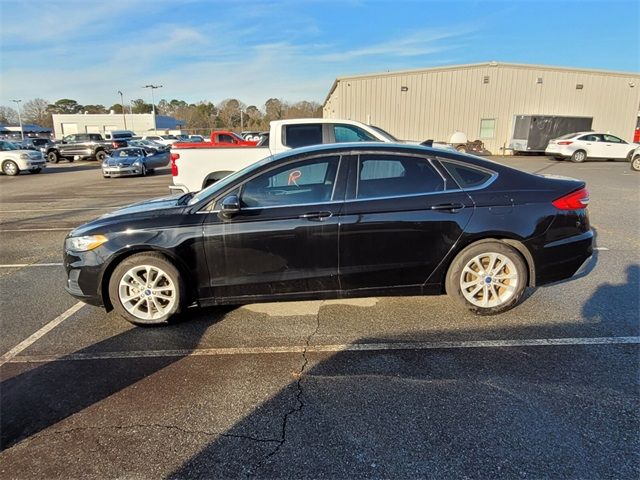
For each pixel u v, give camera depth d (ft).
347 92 84.74
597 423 7.55
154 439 7.45
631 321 11.57
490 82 82.58
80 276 11.54
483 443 7.13
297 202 11.38
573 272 12.08
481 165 11.91
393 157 11.66
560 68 82.64
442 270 11.78
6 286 15.51
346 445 7.18
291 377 9.26
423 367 9.52
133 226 11.34
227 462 6.88
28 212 31.58
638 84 86.07
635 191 35.73
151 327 11.82
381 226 11.25
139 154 63.21
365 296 11.87
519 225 11.44
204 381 9.19
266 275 11.48
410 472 6.56
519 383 8.81
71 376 9.49
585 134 69.31
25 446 7.34
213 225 11.23
